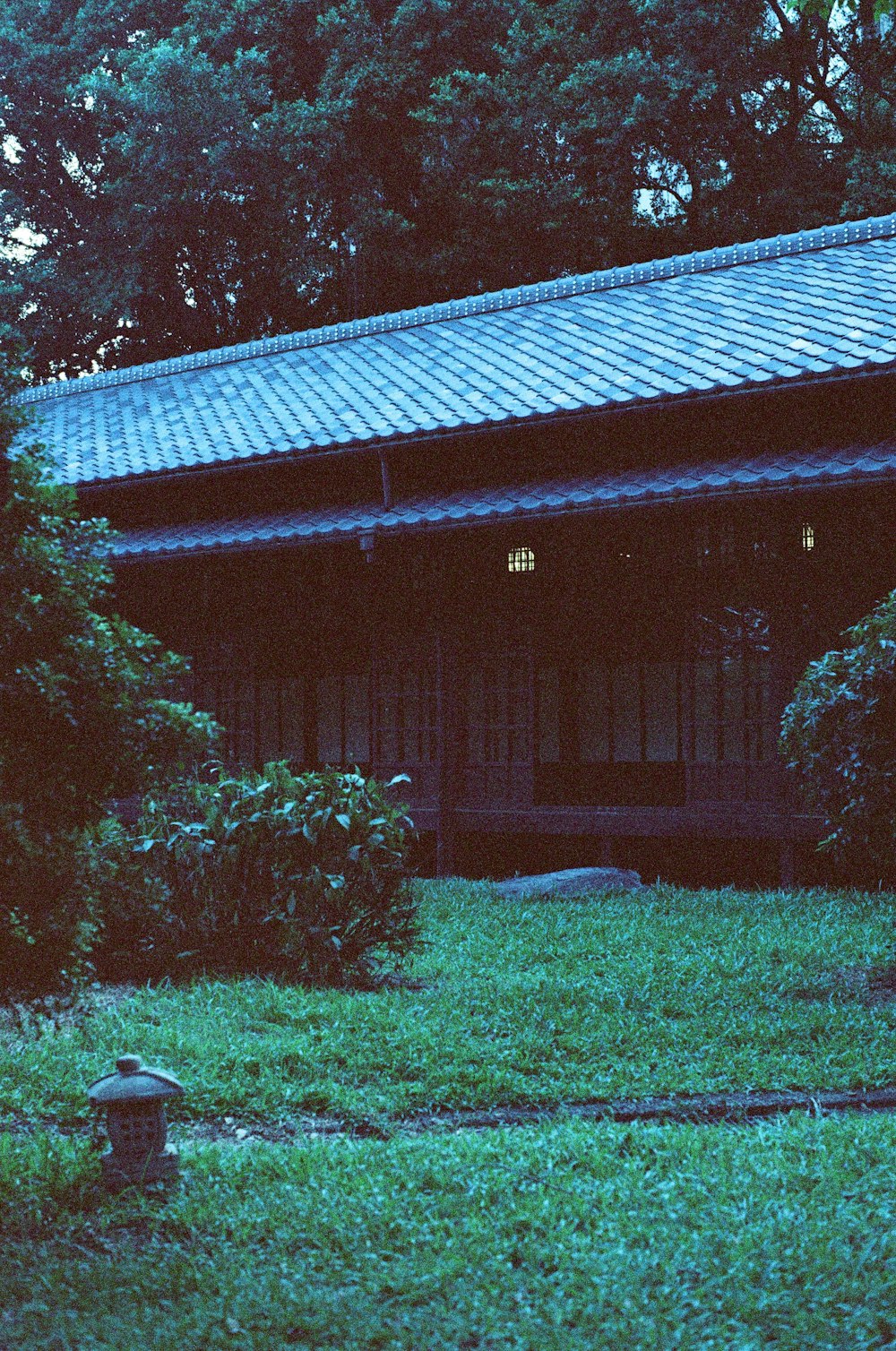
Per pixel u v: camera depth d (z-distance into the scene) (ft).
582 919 37.42
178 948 30.94
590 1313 13.14
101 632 16.89
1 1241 15.64
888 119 82.33
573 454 48.62
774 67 82.28
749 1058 23.45
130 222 86.94
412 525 46.68
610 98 77.41
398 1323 13.03
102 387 72.33
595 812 46.19
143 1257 14.90
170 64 79.10
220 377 66.08
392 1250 14.96
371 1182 16.84
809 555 43.16
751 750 43.68
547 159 80.18
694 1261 14.25
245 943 31.48
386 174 88.22
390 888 31.17
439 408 49.70
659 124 77.30
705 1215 15.66
